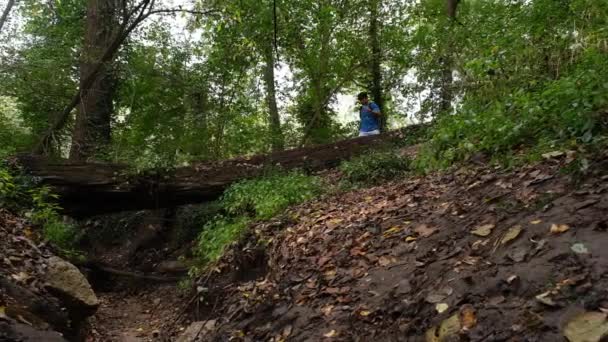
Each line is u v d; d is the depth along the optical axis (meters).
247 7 11.64
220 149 14.45
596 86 4.09
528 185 3.77
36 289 4.97
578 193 3.23
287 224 6.49
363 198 6.30
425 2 14.35
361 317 3.40
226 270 6.61
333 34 15.01
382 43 15.27
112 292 9.27
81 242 12.02
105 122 13.30
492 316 2.61
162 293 8.72
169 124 14.00
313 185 8.11
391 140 10.66
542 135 4.49
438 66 11.35
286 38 13.66
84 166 9.41
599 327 2.16
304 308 3.99
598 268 2.50
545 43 5.83
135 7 11.41
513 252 3.02
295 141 16.39
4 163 8.82
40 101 12.52
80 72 12.64
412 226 4.30
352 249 4.53
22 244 5.80
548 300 2.46
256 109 15.66
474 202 4.09
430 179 5.54
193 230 10.88
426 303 3.07
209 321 5.30
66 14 13.69
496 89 6.07
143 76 13.80
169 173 9.86
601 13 5.43
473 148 5.34
